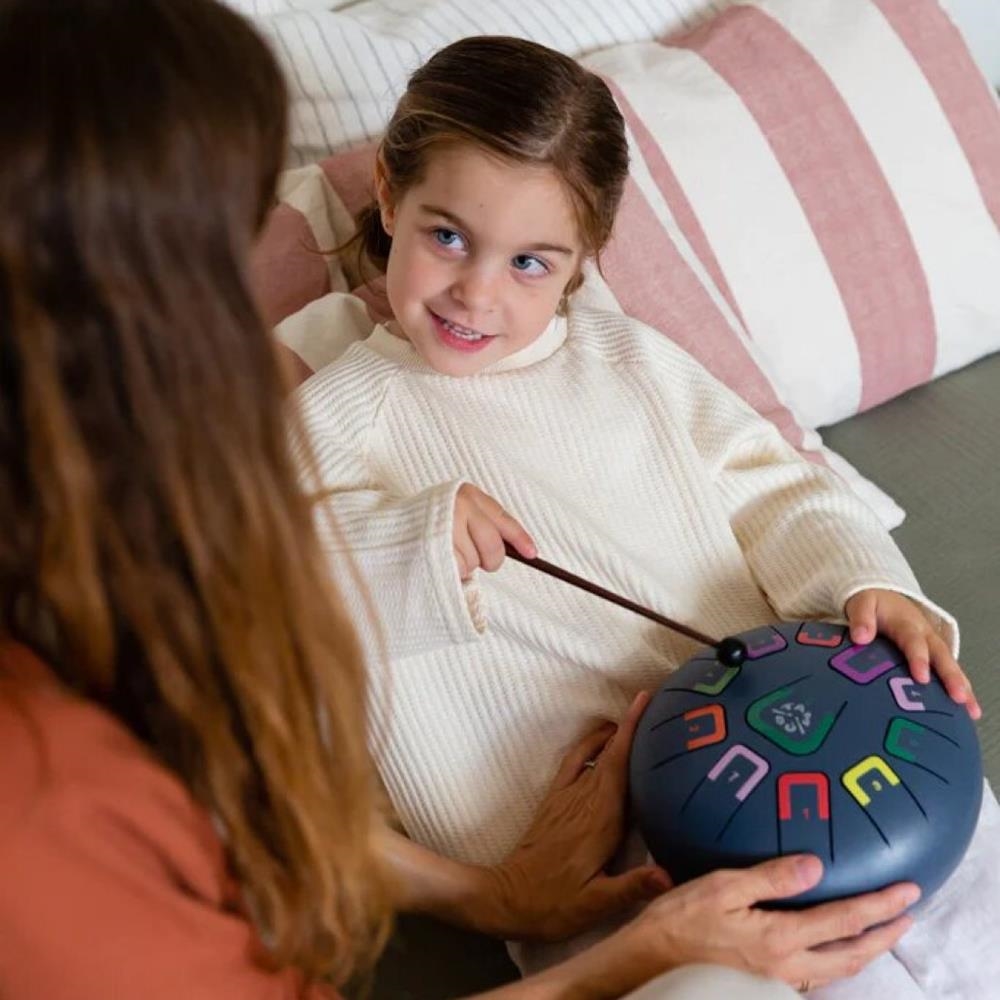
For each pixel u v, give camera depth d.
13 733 0.48
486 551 0.82
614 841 0.85
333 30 1.14
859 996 0.77
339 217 1.09
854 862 0.70
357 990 0.86
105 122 0.42
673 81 1.19
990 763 0.96
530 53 0.89
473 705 0.91
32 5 0.43
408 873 0.84
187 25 0.45
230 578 0.50
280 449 0.50
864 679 0.77
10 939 0.49
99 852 0.49
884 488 1.21
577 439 0.96
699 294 1.12
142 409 0.45
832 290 1.22
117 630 0.50
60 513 0.45
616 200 0.94
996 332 1.32
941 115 1.26
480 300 0.87
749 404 1.13
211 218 0.45
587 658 0.91
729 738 0.75
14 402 0.44
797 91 1.21
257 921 0.60
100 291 0.43
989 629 1.06
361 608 0.85
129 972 0.51
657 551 0.96
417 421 0.94
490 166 0.84
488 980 0.87
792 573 0.95
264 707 0.53
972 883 0.83
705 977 0.65
